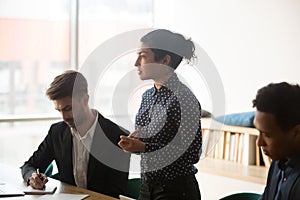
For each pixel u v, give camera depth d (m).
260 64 4.58
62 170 2.75
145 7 5.62
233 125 4.30
